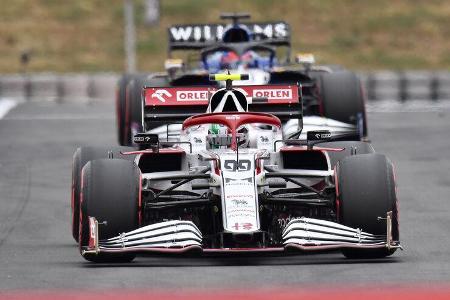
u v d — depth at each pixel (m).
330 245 40.16
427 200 61.00
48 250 46.88
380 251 41.91
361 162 42.06
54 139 90.62
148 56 187.75
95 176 41.44
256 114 45.06
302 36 195.50
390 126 99.12
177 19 199.88
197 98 48.88
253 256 42.78
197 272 39.41
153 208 42.72
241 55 73.00
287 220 43.84
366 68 187.62
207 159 43.22
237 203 40.50
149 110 48.78
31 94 139.75
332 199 43.19
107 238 41.03
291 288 35.88
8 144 87.38
